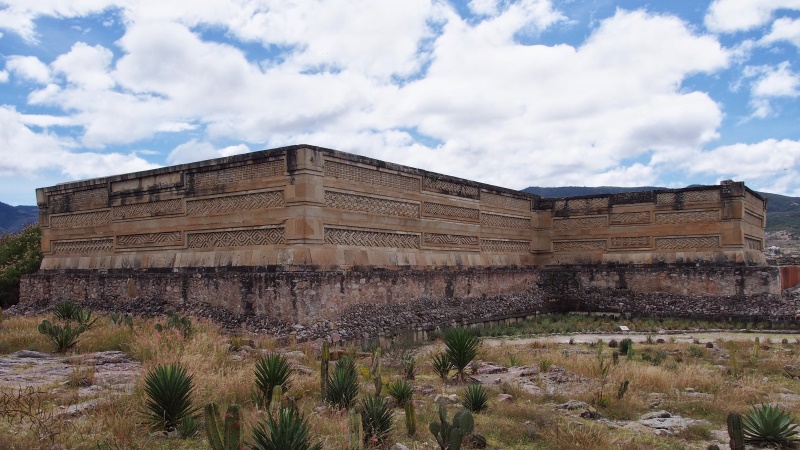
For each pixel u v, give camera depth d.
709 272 24.98
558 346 18.00
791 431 8.20
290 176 16.70
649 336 19.55
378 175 19.55
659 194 27.12
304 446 5.91
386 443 7.21
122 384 9.44
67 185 22.52
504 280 25.92
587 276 28.00
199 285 17.83
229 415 5.38
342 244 17.94
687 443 7.99
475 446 7.40
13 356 12.13
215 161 18.33
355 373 9.92
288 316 15.62
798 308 22.48
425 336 18.88
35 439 6.41
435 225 22.38
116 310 19.44
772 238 82.19
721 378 12.23
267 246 17.08
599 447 7.35
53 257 23.17
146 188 20.14
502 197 27.30
